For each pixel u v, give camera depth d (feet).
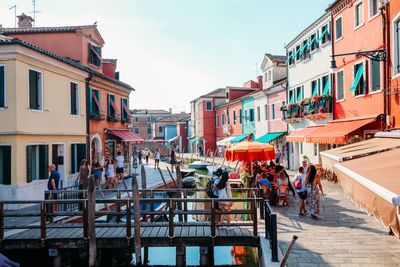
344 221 29.09
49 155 42.04
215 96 139.33
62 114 45.50
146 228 28.53
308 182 30.76
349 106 46.68
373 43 39.55
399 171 14.85
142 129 251.60
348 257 20.62
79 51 56.18
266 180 37.35
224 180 27.84
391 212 11.72
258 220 31.58
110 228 28.73
